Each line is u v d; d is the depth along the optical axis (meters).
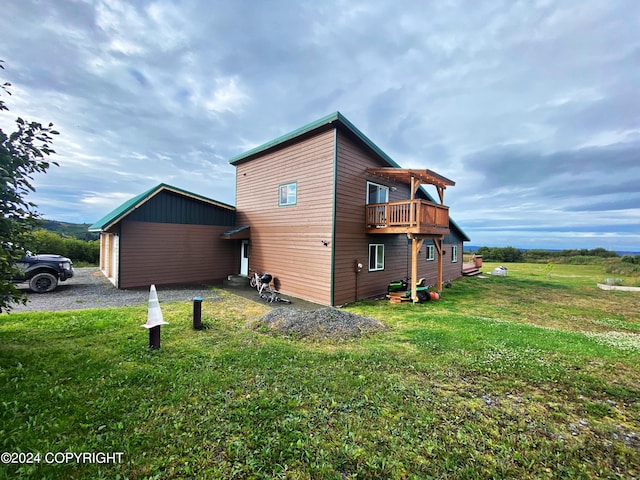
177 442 2.35
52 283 10.01
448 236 17.39
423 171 9.48
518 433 2.64
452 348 4.92
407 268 13.58
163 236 11.76
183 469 2.07
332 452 2.29
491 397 3.30
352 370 3.91
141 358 4.05
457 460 2.25
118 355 4.12
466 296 11.98
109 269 13.16
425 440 2.48
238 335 5.38
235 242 14.11
